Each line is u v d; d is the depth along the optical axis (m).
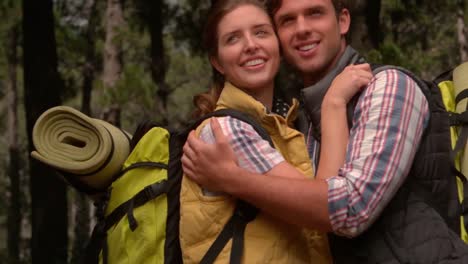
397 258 1.70
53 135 2.04
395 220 1.74
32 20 4.69
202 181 1.78
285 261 1.76
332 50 2.00
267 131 1.85
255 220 1.77
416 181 1.80
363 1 4.11
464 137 1.85
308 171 1.83
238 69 1.92
